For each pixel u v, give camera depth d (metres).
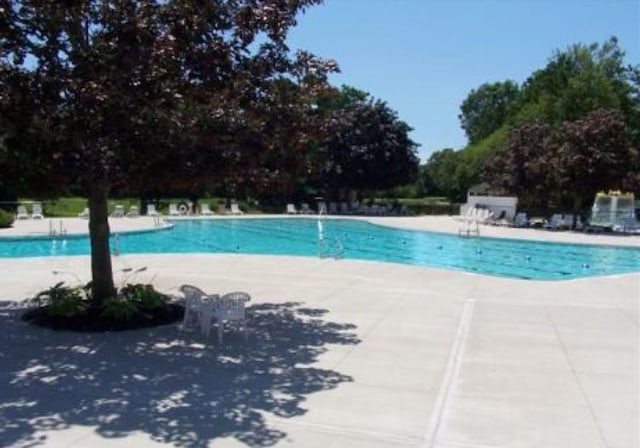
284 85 10.01
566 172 34.34
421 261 24.70
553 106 56.03
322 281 14.80
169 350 8.44
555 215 35.53
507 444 5.44
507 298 12.82
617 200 34.75
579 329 10.00
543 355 8.41
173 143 8.54
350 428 5.73
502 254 26.52
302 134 9.59
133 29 7.98
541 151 37.31
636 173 36.00
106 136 8.12
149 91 8.10
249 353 8.33
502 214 38.62
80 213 38.31
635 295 13.34
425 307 11.74
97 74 8.07
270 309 11.42
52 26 8.61
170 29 8.56
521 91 77.81
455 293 13.38
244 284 14.23
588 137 34.28
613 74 57.75
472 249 27.86
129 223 33.25
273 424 5.79
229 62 9.16
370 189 53.50
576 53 60.78
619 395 6.79
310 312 11.17
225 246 28.55
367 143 51.28
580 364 7.99
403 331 9.73
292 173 10.20
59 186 9.03
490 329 9.95
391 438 5.52
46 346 8.58
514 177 37.91
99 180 8.37
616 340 9.30
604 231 32.88
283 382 7.08
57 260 18.20
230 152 8.85
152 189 9.51
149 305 10.36
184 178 8.95
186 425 5.73
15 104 7.93
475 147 73.12
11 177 9.09
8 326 9.80
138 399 6.43
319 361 7.97
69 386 6.85
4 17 8.30
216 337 9.22
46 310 10.29
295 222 39.84
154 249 27.00
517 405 6.43
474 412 6.21
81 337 9.10
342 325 10.12
